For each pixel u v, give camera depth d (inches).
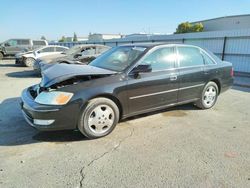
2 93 272.4
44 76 154.4
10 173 110.0
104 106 147.5
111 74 152.6
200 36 601.0
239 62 517.0
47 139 146.6
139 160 123.0
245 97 271.4
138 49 174.6
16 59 611.2
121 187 101.0
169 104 182.1
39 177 107.3
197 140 148.3
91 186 101.5
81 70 154.2
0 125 168.1
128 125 171.8
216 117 193.5
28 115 142.6
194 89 196.1
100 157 125.7
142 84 160.6
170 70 177.5
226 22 1668.3
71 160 122.5
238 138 152.1
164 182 104.4
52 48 612.4
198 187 101.3
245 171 113.7
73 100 135.5
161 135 155.3
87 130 143.6
